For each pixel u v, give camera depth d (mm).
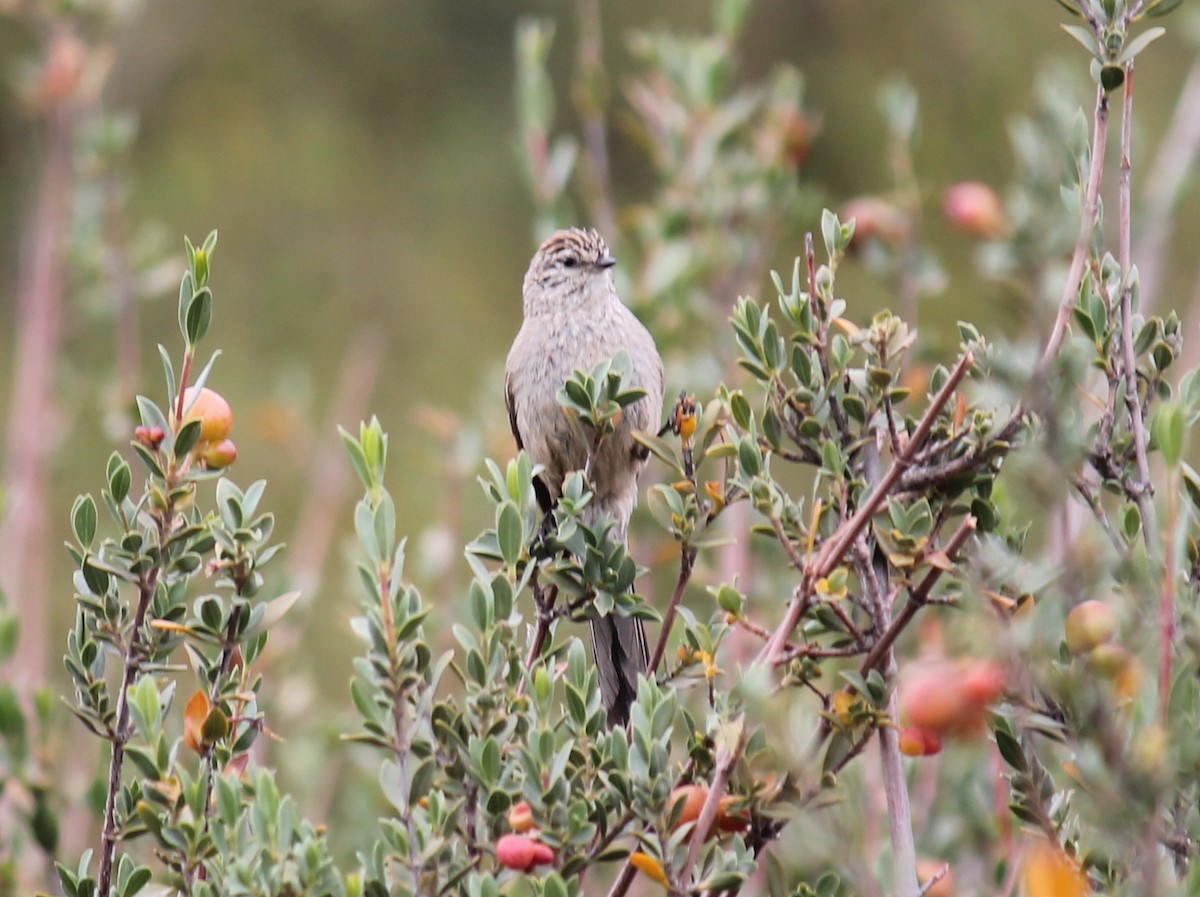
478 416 13914
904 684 5578
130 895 5891
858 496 6133
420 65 26094
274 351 23516
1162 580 4969
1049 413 5219
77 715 6051
